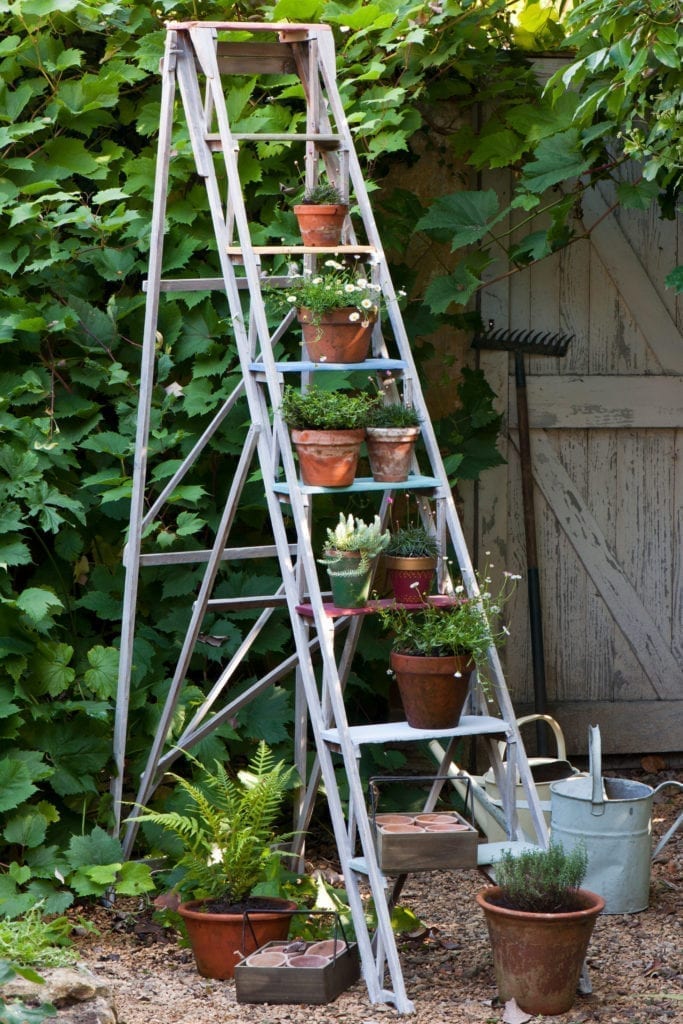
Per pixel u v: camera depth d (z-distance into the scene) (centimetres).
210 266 441
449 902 387
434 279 457
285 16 433
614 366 507
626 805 372
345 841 321
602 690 520
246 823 363
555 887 301
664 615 520
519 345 497
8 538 403
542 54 482
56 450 411
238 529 450
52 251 419
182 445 435
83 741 403
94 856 386
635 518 516
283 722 425
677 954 343
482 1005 307
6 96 428
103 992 294
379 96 439
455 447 482
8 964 272
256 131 435
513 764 339
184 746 392
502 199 489
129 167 436
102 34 446
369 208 371
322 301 340
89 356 433
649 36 376
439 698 325
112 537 438
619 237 501
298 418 337
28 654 400
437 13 438
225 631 430
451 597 344
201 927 329
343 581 332
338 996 315
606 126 424
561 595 515
